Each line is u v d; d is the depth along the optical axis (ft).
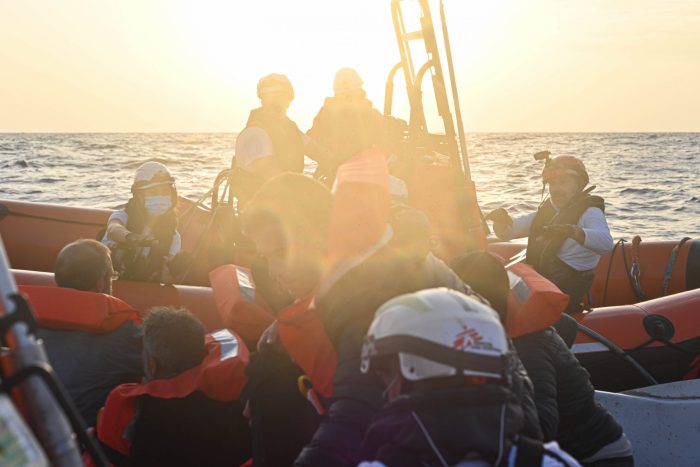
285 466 8.27
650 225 47.60
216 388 8.94
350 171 7.31
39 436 4.68
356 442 6.07
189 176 89.45
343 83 16.48
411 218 7.21
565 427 9.27
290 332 7.13
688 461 12.57
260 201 7.13
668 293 22.98
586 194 16.24
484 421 5.34
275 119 15.49
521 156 170.30
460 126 15.90
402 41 17.33
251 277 11.30
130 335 10.62
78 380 10.28
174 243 17.04
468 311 5.63
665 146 258.98
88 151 176.04
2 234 22.70
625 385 16.80
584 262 16.58
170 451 9.23
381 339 5.61
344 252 6.83
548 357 8.64
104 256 11.09
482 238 15.49
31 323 4.76
